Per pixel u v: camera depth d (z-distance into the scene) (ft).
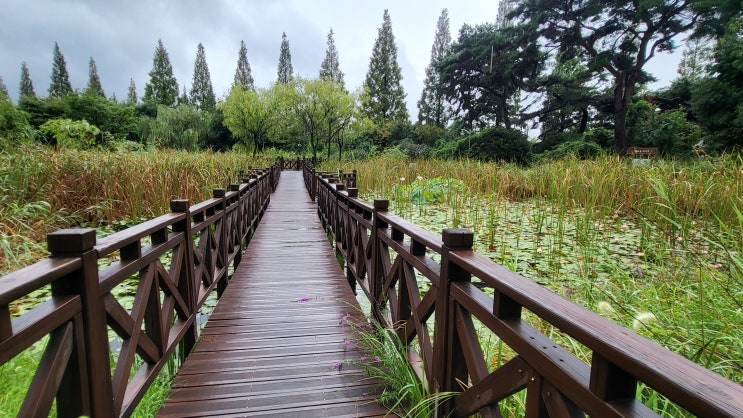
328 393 5.75
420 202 21.42
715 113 36.55
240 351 7.02
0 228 11.52
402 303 6.19
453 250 4.13
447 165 30.07
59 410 3.33
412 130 95.35
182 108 88.53
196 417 5.13
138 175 17.63
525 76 65.00
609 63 51.96
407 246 6.10
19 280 2.62
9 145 16.61
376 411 5.34
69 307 3.18
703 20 45.73
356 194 11.12
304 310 9.02
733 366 4.33
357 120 77.92
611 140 56.85
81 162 16.92
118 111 85.81
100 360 3.65
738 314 5.21
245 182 17.02
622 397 2.10
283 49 129.70
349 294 10.17
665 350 1.92
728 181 11.30
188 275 7.02
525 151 52.08
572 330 2.31
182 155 23.22
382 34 108.68
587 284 7.88
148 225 5.08
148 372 5.18
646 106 56.95
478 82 70.28
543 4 53.21
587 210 13.69
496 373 3.33
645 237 11.21
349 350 7.10
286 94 75.10
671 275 8.16
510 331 3.07
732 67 33.76
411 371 5.54
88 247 3.45
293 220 22.16
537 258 11.06
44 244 12.41
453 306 4.13
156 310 5.43
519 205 19.25
